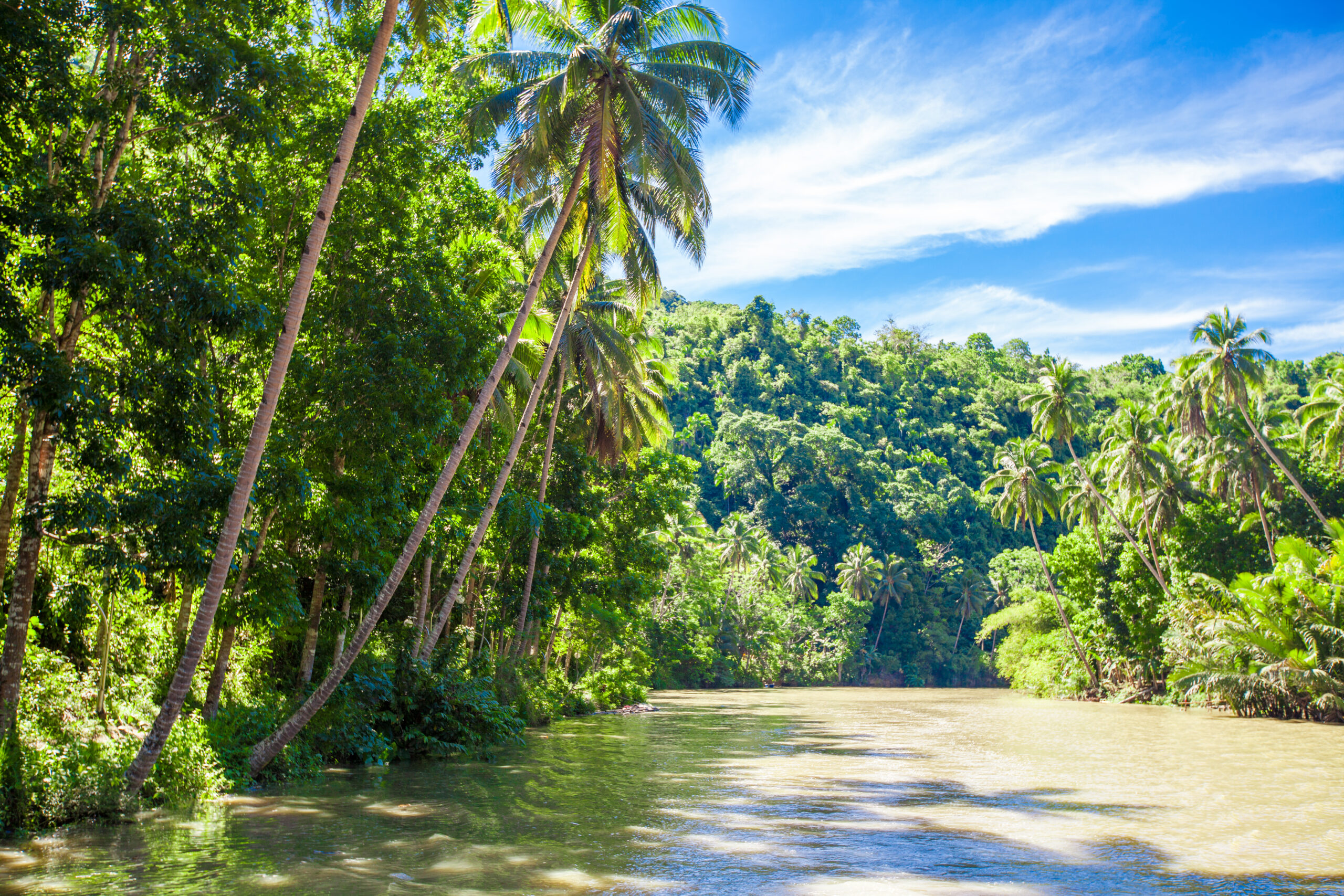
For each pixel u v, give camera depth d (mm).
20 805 9672
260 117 12203
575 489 33094
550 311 29516
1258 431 47406
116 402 11344
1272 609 37406
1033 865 9172
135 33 11586
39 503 10883
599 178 18062
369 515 16125
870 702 53812
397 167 16375
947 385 171875
